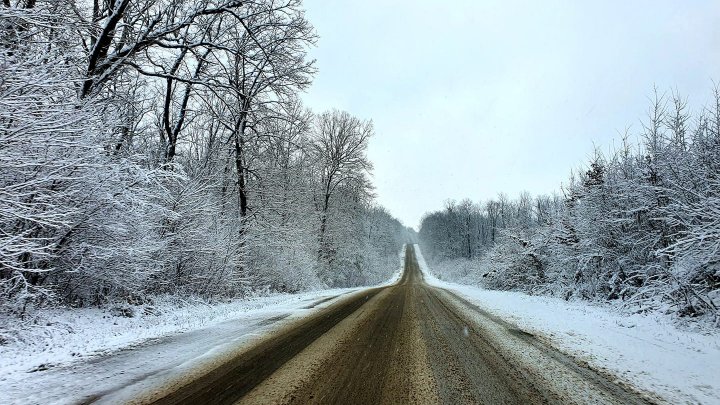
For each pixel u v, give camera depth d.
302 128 21.73
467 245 86.06
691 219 9.35
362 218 47.69
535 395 4.02
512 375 4.68
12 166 6.16
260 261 19.27
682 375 4.71
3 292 6.66
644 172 11.95
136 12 12.23
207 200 13.45
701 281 9.09
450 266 70.50
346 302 13.22
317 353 5.64
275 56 14.80
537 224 24.94
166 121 14.97
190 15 12.48
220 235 14.05
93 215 7.98
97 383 4.17
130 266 9.05
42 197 6.42
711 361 5.27
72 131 6.78
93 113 8.00
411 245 135.50
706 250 8.19
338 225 35.75
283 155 20.78
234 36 14.85
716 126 10.57
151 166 11.42
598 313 10.14
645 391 4.16
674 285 9.10
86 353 5.46
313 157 29.47
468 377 4.59
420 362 5.21
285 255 21.73
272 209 22.08
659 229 11.57
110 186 8.12
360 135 36.47
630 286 11.86
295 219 26.48
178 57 14.77
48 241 7.57
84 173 7.57
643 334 7.22
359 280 40.78
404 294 16.88
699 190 10.05
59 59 7.61
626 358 5.51
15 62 6.41
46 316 7.07
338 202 37.38
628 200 12.95
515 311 10.64
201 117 19.41
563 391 4.14
